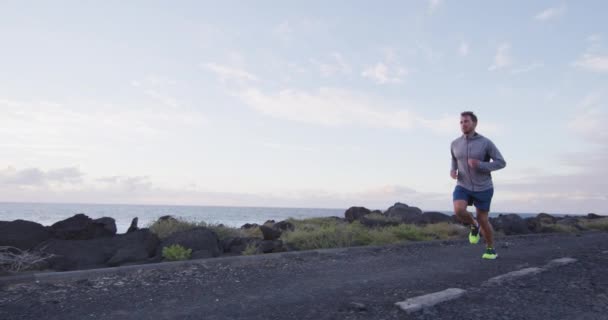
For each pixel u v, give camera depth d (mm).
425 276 5461
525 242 10719
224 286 4898
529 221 16688
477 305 3871
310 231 10320
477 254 7922
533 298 4117
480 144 6125
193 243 7609
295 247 9047
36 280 4992
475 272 5746
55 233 7438
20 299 4215
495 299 4090
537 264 6395
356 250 8266
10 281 4836
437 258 7320
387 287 4746
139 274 5539
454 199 6355
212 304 4039
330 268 6227
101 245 7262
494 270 5898
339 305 3922
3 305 3982
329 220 14859
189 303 4090
